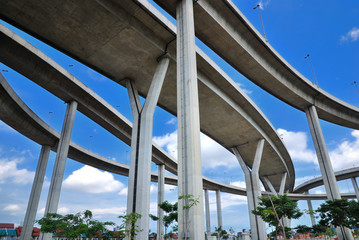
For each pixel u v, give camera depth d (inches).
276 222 1151.6
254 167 1727.4
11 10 882.1
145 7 906.1
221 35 1172.5
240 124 1627.7
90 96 1422.2
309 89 1647.4
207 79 1268.5
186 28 868.0
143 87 1304.1
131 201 914.1
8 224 2375.7
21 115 1417.3
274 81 1485.0
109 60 1118.4
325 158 1546.5
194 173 690.2
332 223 1148.5
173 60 1104.8
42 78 1222.9
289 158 2301.9
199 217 656.4
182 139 748.6
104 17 909.8
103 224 916.6
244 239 1536.7
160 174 2192.4
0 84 1144.8
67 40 1012.5
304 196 3486.7
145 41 1006.4
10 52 1083.3
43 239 1151.6
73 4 861.8
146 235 860.6
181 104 784.9
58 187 1267.2
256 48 1317.7
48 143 1697.8
